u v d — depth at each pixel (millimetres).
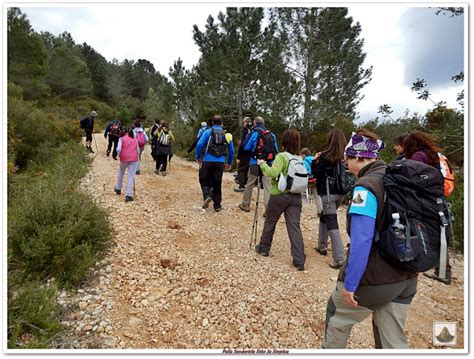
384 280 1812
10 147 8352
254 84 13484
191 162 13500
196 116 17672
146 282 3316
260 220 5598
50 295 2654
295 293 3375
